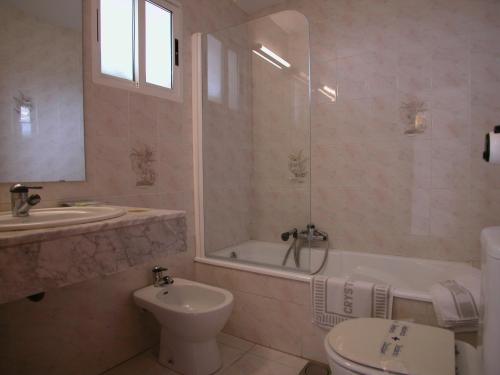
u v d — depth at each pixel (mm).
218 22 2514
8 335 1324
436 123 2098
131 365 1753
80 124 1570
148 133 1952
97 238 960
